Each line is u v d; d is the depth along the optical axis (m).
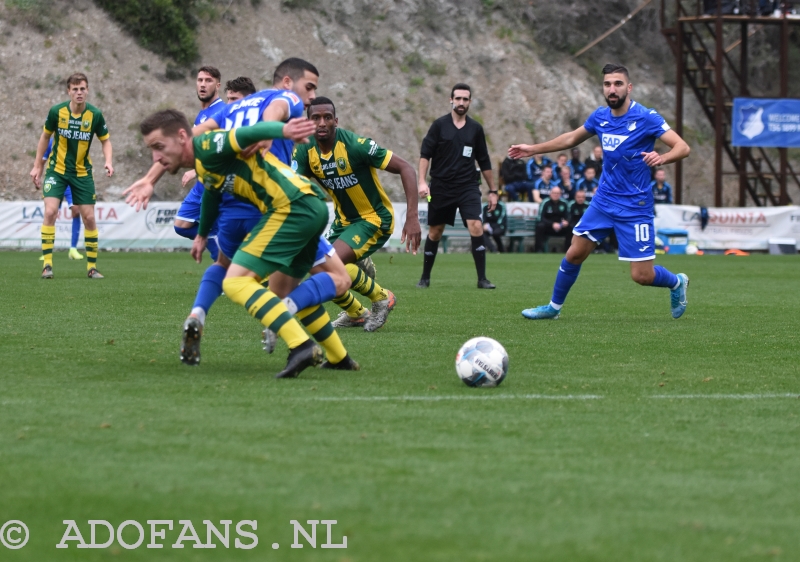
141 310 30.11
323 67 105.94
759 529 10.03
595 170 86.00
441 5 118.06
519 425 14.50
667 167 116.38
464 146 41.62
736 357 22.12
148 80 96.44
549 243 82.31
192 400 15.91
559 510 10.52
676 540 9.67
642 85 123.12
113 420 14.34
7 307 30.55
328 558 9.10
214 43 102.50
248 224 19.16
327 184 26.31
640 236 28.94
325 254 20.11
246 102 20.75
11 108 89.81
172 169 17.98
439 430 14.08
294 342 18.06
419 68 111.94
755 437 14.02
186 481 11.35
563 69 119.31
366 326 25.92
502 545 9.45
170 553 9.28
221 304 32.50
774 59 130.62
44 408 15.13
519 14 122.19
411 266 59.81
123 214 74.06
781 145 90.94
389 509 10.46
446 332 26.00
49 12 95.75
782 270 59.53
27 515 10.24
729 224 85.44
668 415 15.45
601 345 23.91
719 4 91.56
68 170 44.03
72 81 43.09
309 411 15.20
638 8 127.62
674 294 30.09
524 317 30.11
